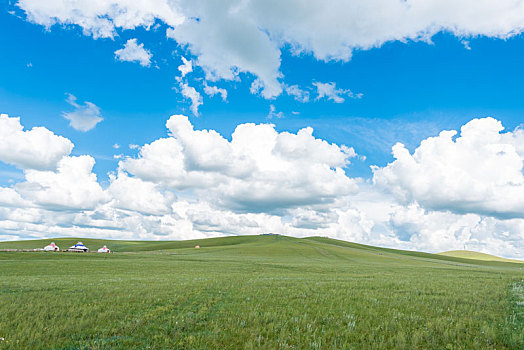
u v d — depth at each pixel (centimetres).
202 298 1645
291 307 1434
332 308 1420
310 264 6366
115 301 1549
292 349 894
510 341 945
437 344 934
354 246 19175
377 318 1223
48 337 989
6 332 1028
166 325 1136
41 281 2577
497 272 4822
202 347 903
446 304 1521
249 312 1316
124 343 952
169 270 4362
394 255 14450
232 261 6950
